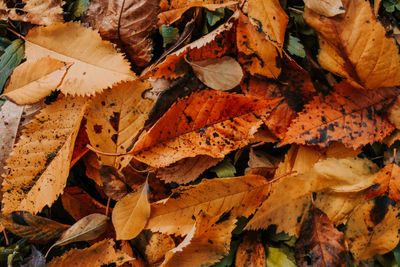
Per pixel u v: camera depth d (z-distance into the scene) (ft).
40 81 1.48
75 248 1.51
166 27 1.52
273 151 1.57
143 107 1.48
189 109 1.45
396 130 1.52
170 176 1.51
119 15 1.48
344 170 1.52
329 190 1.53
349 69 1.50
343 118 1.49
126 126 1.48
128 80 1.46
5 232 1.54
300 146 1.52
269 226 1.57
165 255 1.49
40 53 1.49
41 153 1.48
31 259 1.51
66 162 1.47
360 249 1.56
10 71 1.51
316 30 1.50
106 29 1.49
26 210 1.48
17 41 1.52
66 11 1.51
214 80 1.50
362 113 1.50
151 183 1.53
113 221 1.49
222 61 1.51
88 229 1.51
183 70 1.50
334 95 1.50
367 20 1.46
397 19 1.55
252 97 1.46
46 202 1.48
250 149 1.54
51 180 1.48
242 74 1.50
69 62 1.48
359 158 1.53
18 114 1.51
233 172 1.53
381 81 1.49
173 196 1.48
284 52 1.48
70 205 1.54
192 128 1.47
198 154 1.48
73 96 1.47
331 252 1.52
